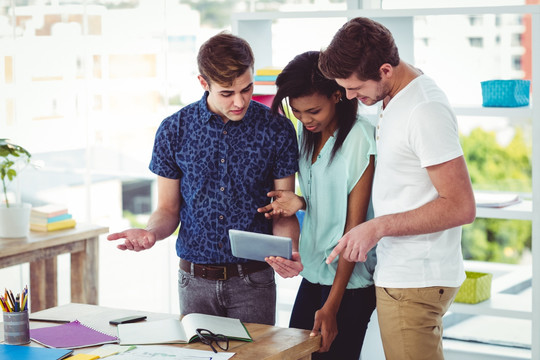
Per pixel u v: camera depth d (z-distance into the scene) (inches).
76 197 192.7
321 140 97.7
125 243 92.7
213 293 97.5
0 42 167.5
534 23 110.2
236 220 96.7
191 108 97.2
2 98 168.2
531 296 124.6
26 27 167.3
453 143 81.9
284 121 97.0
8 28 167.3
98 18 167.6
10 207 138.6
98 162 193.6
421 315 87.3
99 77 169.3
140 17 166.9
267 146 96.4
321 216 97.6
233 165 96.1
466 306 119.8
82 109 169.9
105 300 184.7
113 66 169.0
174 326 86.6
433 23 141.3
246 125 96.2
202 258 97.4
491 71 143.2
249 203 97.1
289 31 148.4
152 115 169.5
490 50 142.3
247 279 97.2
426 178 85.1
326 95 91.4
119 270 199.6
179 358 76.2
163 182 99.8
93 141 172.1
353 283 96.2
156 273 196.1
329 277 98.5
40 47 168.1
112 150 192.5
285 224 98.6
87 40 168.2
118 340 83.4
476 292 120.2
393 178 86.6
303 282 103.5
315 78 90.7
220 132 95.8
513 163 197.8
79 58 168.9
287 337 84.8
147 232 93.4
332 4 158.4
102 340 83.4
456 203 82.0
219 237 96.8
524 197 133.9
